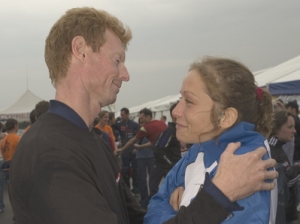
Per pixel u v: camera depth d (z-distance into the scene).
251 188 1.19
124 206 1.54
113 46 1.40
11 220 6.57
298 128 5.10
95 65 1.37
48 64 1.39
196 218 1.13
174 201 1.45
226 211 1.15
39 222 1.11
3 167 6.65
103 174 1.31
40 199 1.10
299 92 7.24
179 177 1.56
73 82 1.36
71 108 1.34
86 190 1.13
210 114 1.36
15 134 6.77
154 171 5.75
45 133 1.23
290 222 2.94
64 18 1.38
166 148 5.02
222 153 1.27
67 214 1.08
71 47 1.35
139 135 6.89
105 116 7.27
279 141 2.84
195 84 1.38
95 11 1.41
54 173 1.12
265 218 1.18
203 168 1.39
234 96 1.35
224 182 1.17
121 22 1.46
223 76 1.36
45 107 4.06
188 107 1.40
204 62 1.41
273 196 1.33
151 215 1.44
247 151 1.27
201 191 1.17
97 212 1.11
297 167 2.80
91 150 1.30
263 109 1.48
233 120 1.37
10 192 1.24
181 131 1.43
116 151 7.26
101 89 1.39
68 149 1.21
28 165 1.16
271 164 1.25
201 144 1.42
